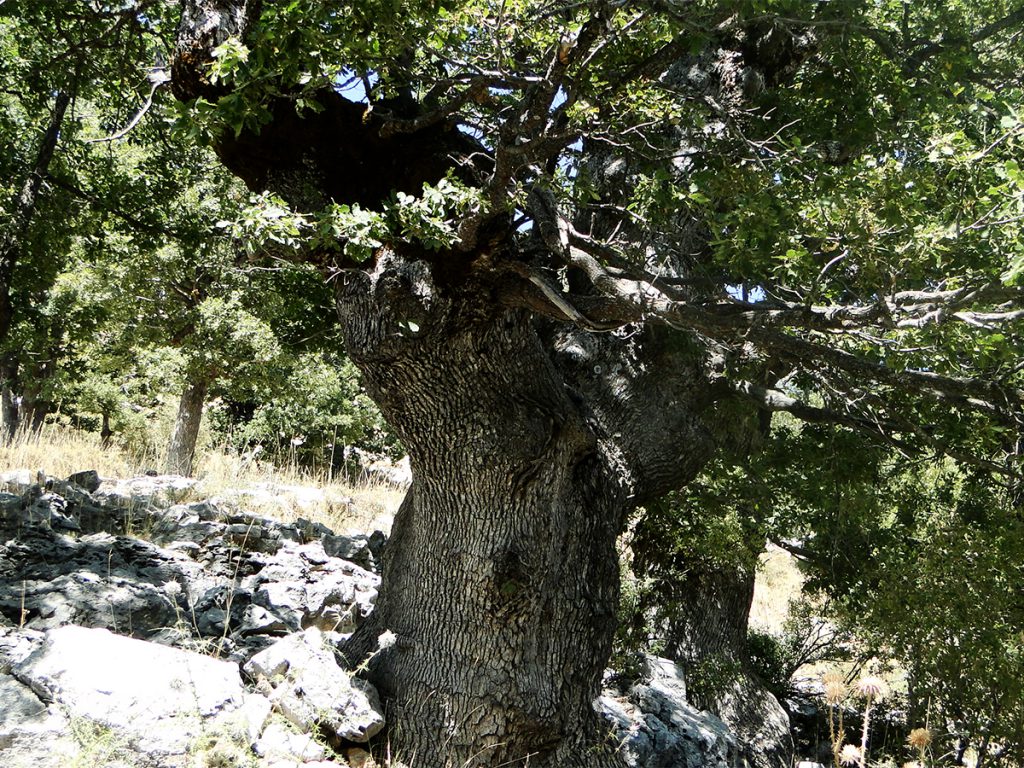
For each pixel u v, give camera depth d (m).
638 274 5.89
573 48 5.11
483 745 6.25
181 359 19.33
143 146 13.41
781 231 5.49
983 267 6.02
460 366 6.23
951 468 10.44
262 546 9.18
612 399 7.63
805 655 13.03
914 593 8.68
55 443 14.27
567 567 6.69
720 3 5.40
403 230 5.48
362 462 25.62
